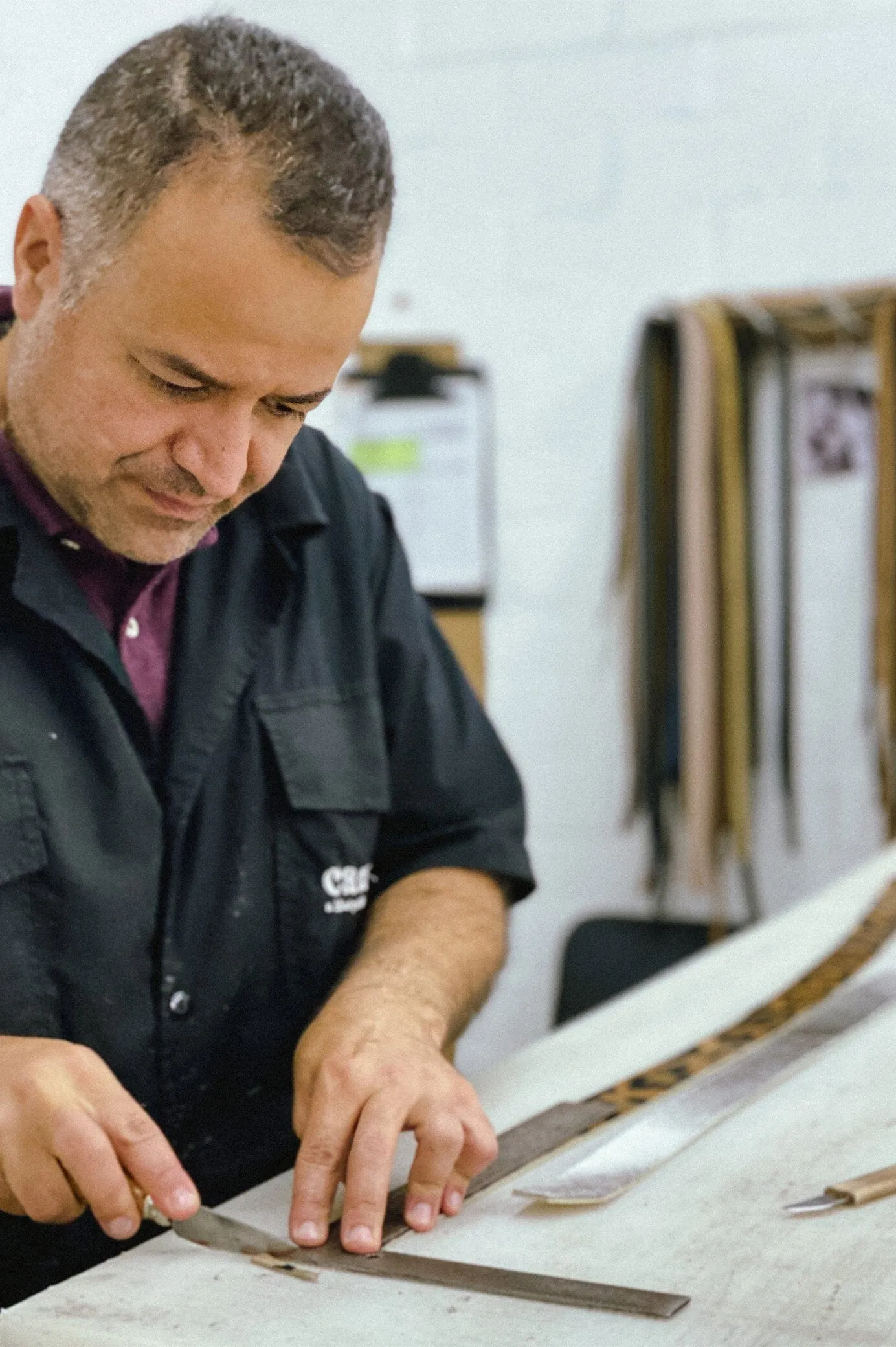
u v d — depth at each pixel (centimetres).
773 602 240
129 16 205
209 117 71
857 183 234
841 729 239
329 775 109
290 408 80
